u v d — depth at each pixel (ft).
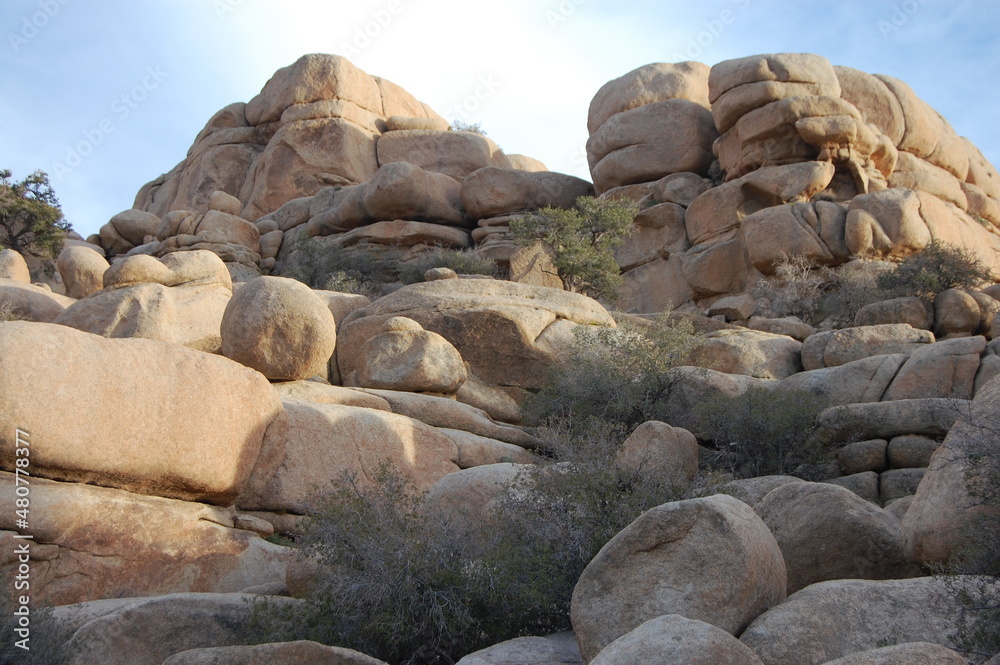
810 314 69.00
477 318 49.37
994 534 18.79
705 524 18.24
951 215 77.36
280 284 39.14
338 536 22.47
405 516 23.34
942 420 36.47
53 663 20.07
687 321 56.70
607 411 43.91
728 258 77.51
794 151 78.23
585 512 23.73
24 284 50.70
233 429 30.35
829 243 71.72
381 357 44.88
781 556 19.54
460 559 22.76
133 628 21.27
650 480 25.23
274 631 21.34
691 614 17.66
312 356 38.91
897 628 17.17
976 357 40.86
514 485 25.73
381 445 35.70
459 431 40.29
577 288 77.46
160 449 28.07
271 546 30.27
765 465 40.04
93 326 42.52
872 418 38.04
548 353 49.24
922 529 21.30
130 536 27.32
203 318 45.06
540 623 21.99
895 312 56.59
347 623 21.42
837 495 23.22
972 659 16.15
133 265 45.11
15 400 25.21
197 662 17.90
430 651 21.62
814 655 16.57
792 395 40.78
